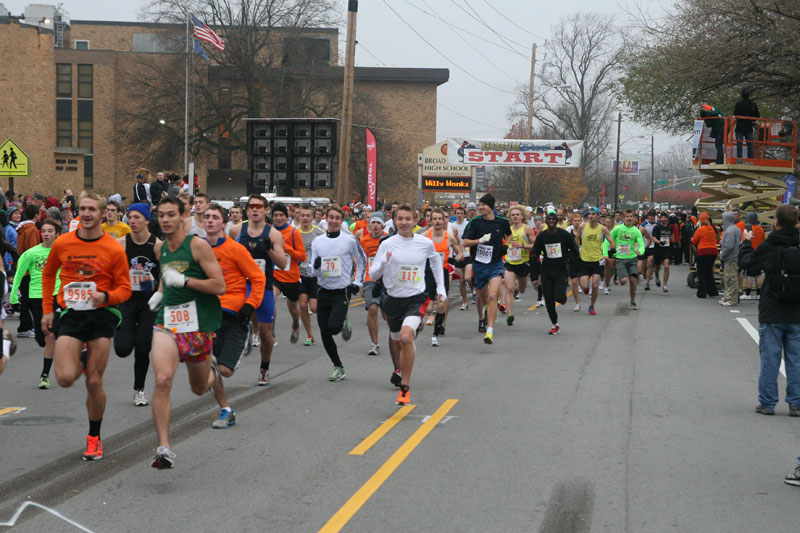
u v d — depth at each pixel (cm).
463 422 783
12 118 5103
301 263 1169
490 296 1267
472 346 1269
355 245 988
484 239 1288
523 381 989
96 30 7381
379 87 6569
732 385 973
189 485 588
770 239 817
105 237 636
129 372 1028
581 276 1692
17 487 580
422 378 1007
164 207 610
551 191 6981
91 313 632
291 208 1914
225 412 756
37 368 1061
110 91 6125
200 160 5234
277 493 571
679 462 654
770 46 2466
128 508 538
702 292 2088
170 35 4903
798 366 816
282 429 752
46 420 777
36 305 988
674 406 858
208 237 754
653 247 2297
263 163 3102
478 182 8469
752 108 2266
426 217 2005
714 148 2309
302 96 5262
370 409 837
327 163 3077
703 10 2614
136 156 5069
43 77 5259
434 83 6569
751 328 1489
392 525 510
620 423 782
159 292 632
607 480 606
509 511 537
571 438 726
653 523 518
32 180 5209
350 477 609
